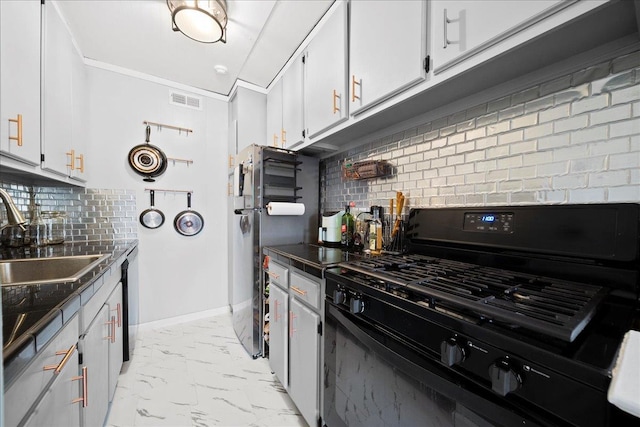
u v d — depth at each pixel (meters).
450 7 0.90
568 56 0.83
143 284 2.44
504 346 0.54
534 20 0.71
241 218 2.21
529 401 0.50
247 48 1.98
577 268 0.80
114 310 1.51
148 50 2.05
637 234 0.71
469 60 0.87
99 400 1.18
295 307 1.41
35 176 1.65
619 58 0.79
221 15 1.56
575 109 0.87
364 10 1.26
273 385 1.70
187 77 2.47
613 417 0.40
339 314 1.03
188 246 2.66
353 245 1.75
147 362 1.94
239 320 2.26
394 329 0.78
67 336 0.85
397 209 1.44
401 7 1.06
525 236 0.92
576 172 0.87
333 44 1.48
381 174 1.55
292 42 1.87
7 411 0.54
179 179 2.60
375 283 0.91
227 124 2.85
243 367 1.89
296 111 1.91
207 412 1.46
